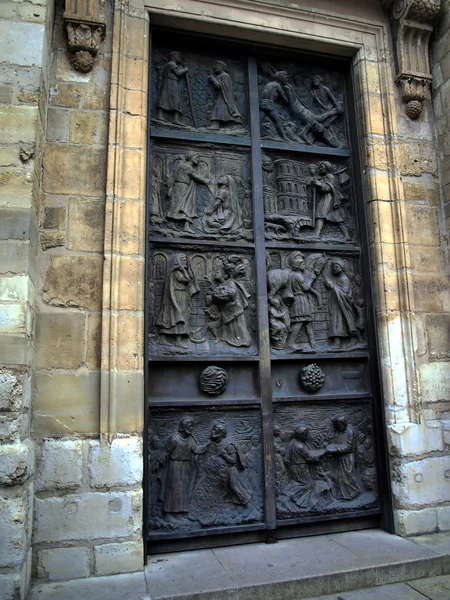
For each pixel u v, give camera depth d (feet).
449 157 14.94
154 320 13.05
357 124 15.39
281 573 10.84
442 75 15.34
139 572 10.87
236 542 12.55
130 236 12.19
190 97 14.67
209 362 13.25
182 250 13.70
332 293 14.53
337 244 14.96
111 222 12.05
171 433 12.65
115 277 11.84
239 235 14.16
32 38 11.12
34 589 10.07
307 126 15.47
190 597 9.97
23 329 9.96
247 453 13.05
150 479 12.27
